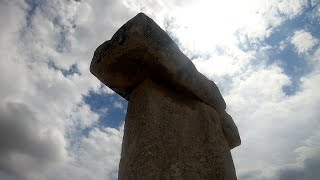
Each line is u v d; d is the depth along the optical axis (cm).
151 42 229
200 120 262
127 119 242
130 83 256
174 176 214
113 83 256
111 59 236
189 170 225
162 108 240
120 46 227
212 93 296
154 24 237
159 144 220
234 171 262
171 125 237
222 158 250
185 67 261
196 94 275
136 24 223
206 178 231
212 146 250
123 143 234
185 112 254
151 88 243
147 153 212
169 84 260
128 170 214
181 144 233
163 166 214
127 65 241
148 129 221
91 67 251
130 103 247
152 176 205
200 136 252
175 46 254
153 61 239
